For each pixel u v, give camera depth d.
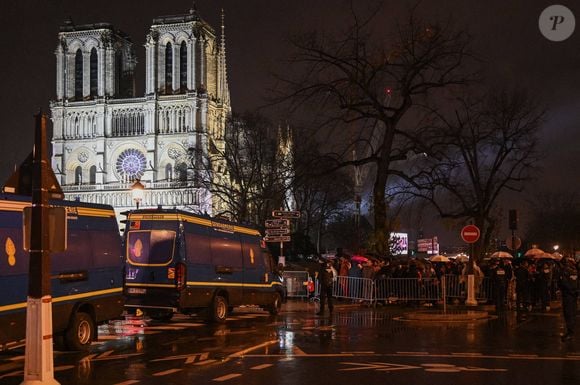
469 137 40.34
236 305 24.58
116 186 143.25
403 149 37.06
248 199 71.12
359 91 35.78
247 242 25.73
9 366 14.96
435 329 22.05
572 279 19.50
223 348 17.23
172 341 18.69
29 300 10.96
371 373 13.59
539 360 15.47
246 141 77.00
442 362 15.04
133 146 144.75
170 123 142.88
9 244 14.25
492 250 62.59
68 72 149.62
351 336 19.92
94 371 13.82
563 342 18.84
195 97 141.00
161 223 21.84
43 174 11.25
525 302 30.98
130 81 159.25
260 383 12.52
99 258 17.55
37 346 10.86
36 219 11.09
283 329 21.80
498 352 16.73
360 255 35.00
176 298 21.38
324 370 13.91
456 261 42.88
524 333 21.09
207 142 133.00
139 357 15.70
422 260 36.03
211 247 23.25
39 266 10.99
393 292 31.95
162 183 141.62
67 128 148.62
